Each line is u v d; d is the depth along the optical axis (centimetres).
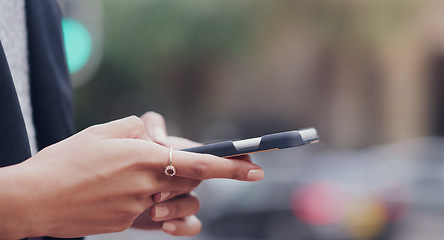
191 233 104
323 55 1617
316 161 696
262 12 1436
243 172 75
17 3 92
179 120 1820
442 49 1553
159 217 95
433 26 1485
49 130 97
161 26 1412
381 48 1551
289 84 1747
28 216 63
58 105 98
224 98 1784
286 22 1462
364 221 607
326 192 614
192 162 71
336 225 607
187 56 1509
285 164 689
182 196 98
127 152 68
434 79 1659
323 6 1447
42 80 96
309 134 83
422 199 662
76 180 65
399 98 1714
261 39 1471
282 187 640
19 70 92
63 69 104
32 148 96
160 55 1488
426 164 710
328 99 1752
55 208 64
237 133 1884
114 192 67
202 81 1667
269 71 1652
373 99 1725
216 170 73
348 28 1478
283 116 1844
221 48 1470
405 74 1666
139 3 1409
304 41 1541
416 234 613
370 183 622
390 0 1423
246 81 1712
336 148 1750
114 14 1417
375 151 779
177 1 1403
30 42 96
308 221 613
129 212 69
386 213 614
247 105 1836
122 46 1450
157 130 107
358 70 1659
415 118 1725
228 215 649
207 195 667
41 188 63
